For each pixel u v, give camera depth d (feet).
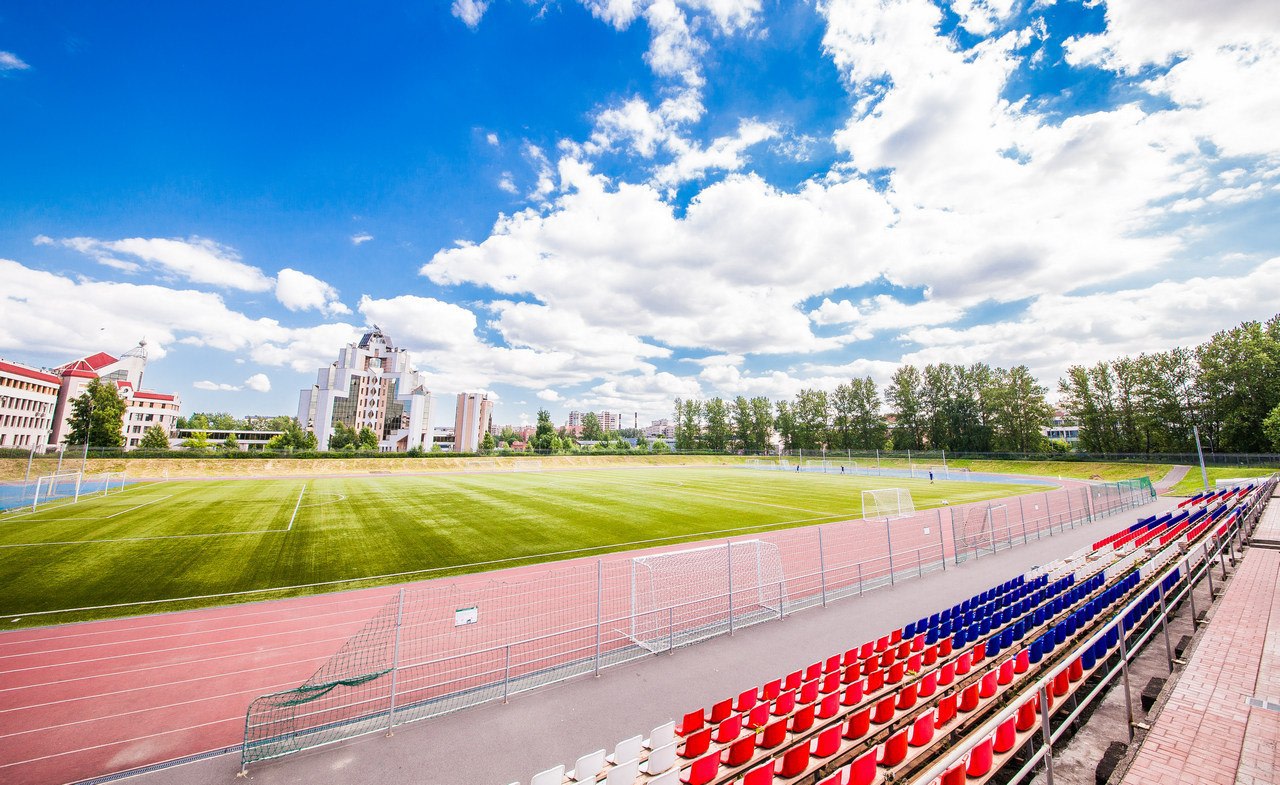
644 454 315.78
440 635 38.29
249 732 25.81
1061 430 358.02
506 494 123.65
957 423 278.46
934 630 33.88
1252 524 63.46
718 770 20.93
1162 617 27.07
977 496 127.65
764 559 57.77
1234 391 182.50
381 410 354.74
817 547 66.74
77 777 22.38
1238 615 33.88
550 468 262.47
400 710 27.30
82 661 34.19
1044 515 93.35
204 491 126.00
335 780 21.68
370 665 33.37
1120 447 219.41
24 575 52.44
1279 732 20.53
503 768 22.47
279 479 170.09
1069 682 25.02
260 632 39.19
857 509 101.50
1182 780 17.83
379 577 52.90
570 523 83.20
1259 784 17.35
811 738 20.29
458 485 148.25
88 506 98.68
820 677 27.27
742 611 42.75
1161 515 85.10
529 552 63.46
